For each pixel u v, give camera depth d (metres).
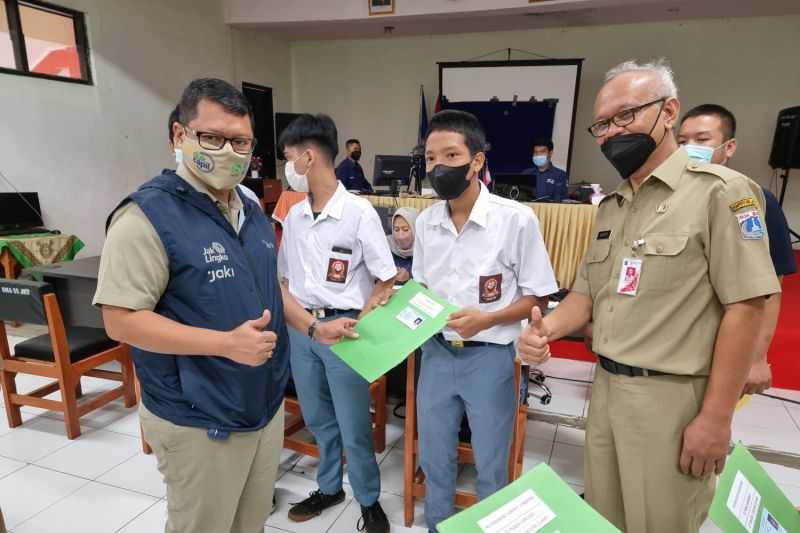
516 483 0.67
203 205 1.05
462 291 1.46
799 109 6.11
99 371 2.83
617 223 1.17
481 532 0.61
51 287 2.33
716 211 0.99
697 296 1.03
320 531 1.83
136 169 5.82
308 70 8.85
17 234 4.41
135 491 2.04
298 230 1.73
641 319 1.08
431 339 1.53
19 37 4.55
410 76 8.37
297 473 2.19
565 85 7.10
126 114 5.65
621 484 1.15
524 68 7.18
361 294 1.74
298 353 1.78
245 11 7.05
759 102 6.91
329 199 1.68
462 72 7.41
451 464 1.62
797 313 3.92
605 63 7.45
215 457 1.10
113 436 2.46
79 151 5.16
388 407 2.83
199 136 1.00
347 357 1.30
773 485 0.74
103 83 5.35
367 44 8.47
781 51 6.70
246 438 1.14
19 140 4.60
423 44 8.20
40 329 3.96
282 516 1.91
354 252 1.69
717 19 6.88
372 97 8.62
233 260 1.08
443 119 1.36
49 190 4.89
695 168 1.04
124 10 5.53
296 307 1.50
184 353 0.96
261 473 1.25
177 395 1.05
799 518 0.74
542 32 7.61
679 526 1.10
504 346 1.46
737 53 6.89
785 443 2.38
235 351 0.94
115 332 0.97
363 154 8.89
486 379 1.45
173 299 1.02
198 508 1.12
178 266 0.99
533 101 7.24
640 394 1.08
